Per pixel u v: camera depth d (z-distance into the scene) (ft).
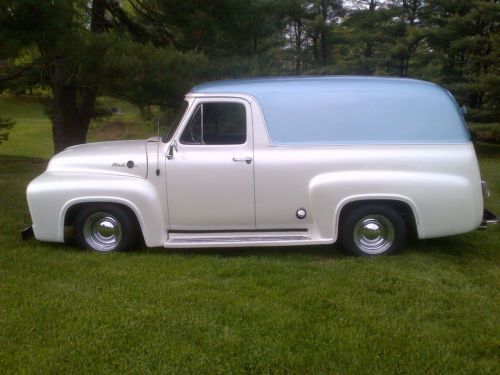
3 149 74.33
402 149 18.63
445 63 61.67
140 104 34.12
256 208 18.84
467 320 14.19
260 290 15.84
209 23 36.17
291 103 18.85
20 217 24.16
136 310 14.43
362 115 18.84
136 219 19.48
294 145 18.65
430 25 65.51
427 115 18.88
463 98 59.21
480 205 18.86
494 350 12.76
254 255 19.42
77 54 29.96
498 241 21.31
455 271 17.95
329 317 14.19
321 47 76.07
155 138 20.81
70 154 20.18
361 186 18.39
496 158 54.34
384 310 14.65
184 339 12.98
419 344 12.82
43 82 42.01
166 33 40.22
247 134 18.69
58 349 12.45
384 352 12.44
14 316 14.01
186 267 17.80
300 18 61.41
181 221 19.04
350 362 12.01
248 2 37.47
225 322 13.83
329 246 20.58
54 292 15.56
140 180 18.83
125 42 32.48
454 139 18.79
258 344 12.71
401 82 19.29
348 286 16.30
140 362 12.00
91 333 13.21
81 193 18.69
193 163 18.65
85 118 43.75
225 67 35.09
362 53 73.82
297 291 15.81
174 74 32.32
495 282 16.94
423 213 18.54
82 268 17.56
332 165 18.57
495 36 53.88
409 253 19.66
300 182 18.65
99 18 39.01
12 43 24.34
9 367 11.79
